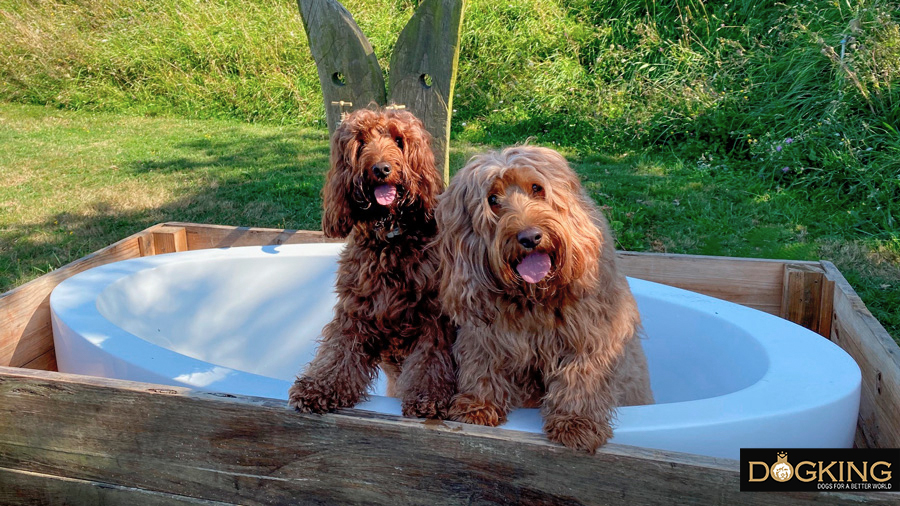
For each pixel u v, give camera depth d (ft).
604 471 7.27
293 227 22.52
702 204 21.90
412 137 9.51
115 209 24.61
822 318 12.35
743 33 29.37
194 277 13.33
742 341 10.32
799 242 19.42
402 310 9.09
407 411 8.09
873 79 23.20
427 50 13.08
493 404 8.01
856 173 21.81
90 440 9.01
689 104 27.22
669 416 7.88
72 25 42.55
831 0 27.20
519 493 7.59
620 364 8.09
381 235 9.10
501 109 31.09
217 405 8.36
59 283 12.24
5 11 43.96
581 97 30.19
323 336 9.48
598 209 8.23
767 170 23.81
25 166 29.48
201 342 13.37
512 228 6.98
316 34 13.71
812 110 24.81
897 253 18.65
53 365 12.82
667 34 31.30
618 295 8.03
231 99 36.58
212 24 40.09
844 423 8.46
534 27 33.68
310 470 8.25
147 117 36.68
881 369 9.54
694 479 7.04
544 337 7.73
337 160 9.56
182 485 8.79
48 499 9.43
